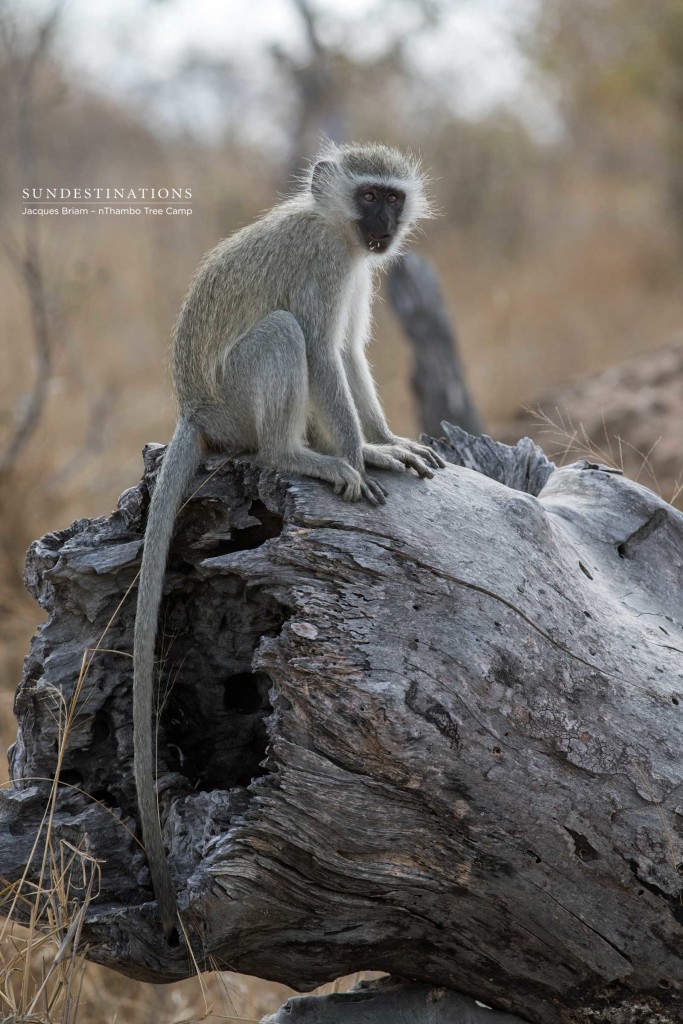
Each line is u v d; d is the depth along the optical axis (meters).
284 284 9.17
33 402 16.66
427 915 6.94
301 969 7.36
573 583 7.55
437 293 17.89
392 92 36.38
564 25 38.00
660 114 38.28
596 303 30.45
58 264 22.31
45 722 7.70
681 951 6.88
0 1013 7.67
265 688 7.93
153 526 7.66
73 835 7.39
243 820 6.66
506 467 9.91
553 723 6.86
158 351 24.36
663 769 6.92
